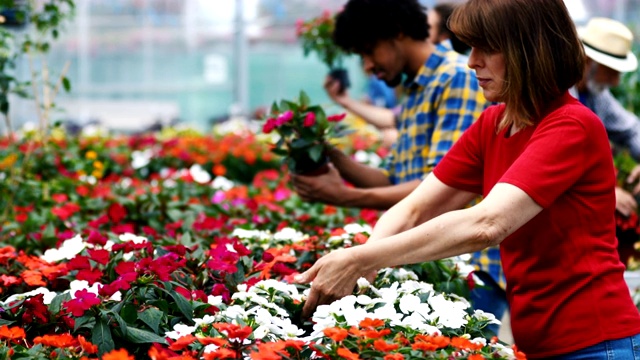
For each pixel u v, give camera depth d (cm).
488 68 241
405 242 236
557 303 238
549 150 229
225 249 274
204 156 816
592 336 233
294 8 1845
